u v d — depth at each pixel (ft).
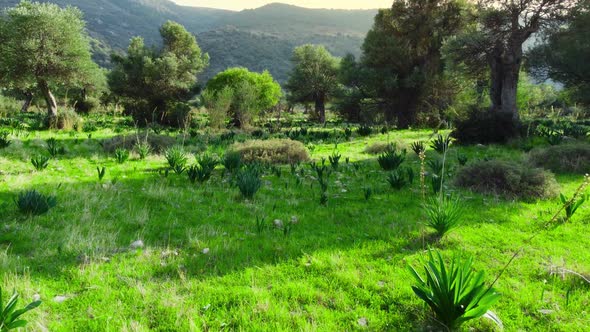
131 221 18.66
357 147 52.08
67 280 12.51
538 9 55.47
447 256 14.85
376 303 11.61
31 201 18.24
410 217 19.75
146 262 14.10
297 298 11.83
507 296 12.03
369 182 29.07
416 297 11.82
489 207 21.75
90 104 144.05
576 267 13.80
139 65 120.88
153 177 29.63
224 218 19.79
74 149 43.19
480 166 26.45
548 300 11.75
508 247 15.84
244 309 11.02
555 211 20.66
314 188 27.04
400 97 103.50
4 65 76.79
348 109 132.16
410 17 106.22
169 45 140.26
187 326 10.13
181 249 15.55
